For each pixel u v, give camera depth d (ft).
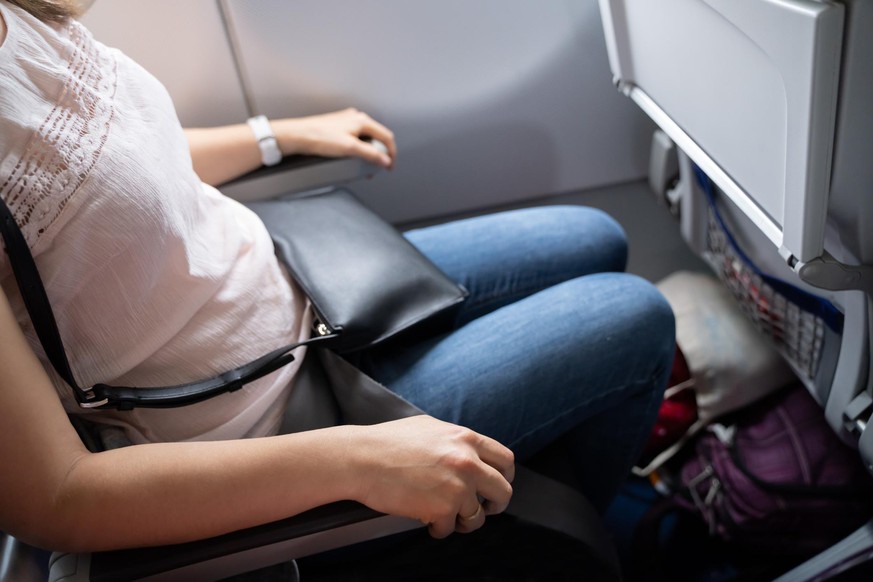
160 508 1.96
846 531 3.66
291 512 2.06
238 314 2.47
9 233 1.85
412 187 4.51
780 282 3.20
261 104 3.92
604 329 2.88
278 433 2.59
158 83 2.52
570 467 3.06
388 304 2.73
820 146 2.01
